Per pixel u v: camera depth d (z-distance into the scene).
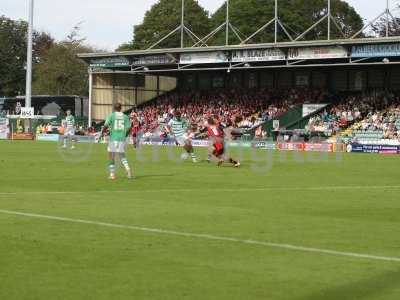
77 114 90.69
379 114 63.50
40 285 9.13
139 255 10.98
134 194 20.16
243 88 77.44
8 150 47.44
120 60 73.62
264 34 91.94
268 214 16.05
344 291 8.99
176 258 10.79
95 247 11.53
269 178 27.11
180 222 14.42
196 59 69.06
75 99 90.62
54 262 10.41
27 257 10.72
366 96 67.62
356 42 59.94
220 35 97.25
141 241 12.13
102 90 79.31
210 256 10.96
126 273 9.81
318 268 10.24
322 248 11.73
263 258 10.86
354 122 63.69
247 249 11.55
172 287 9.11
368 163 39.12
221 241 12.22
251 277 9.66
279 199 19.50
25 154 42.44
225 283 9.34
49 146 54.78
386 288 9.16
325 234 13.22
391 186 24.34
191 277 9.63
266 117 69.00
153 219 14.78
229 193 20.97
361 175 29.52
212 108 74.50
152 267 10.19
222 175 28.14
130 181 24.58
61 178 25.38
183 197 19.61
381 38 58.97
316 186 23.95
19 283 9.22
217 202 18.44
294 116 67.75
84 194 19.84
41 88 119.62
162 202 18.12
